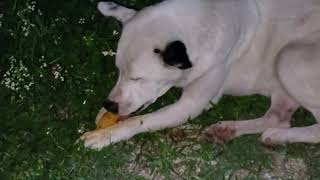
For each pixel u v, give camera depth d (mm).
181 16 1120
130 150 1163
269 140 1182
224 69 1176
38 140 1149
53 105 1235
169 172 1122
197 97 1168
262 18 1200
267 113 1229
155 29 1102
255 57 1208
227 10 1155
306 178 1143
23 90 1250
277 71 1190
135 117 1171
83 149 1129
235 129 1200
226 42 1145
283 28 1197
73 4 1425
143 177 1110
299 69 1164
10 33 1352
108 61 1308
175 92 1249
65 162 1110
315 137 1182
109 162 1118
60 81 1271
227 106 1249
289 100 1224
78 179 1089
